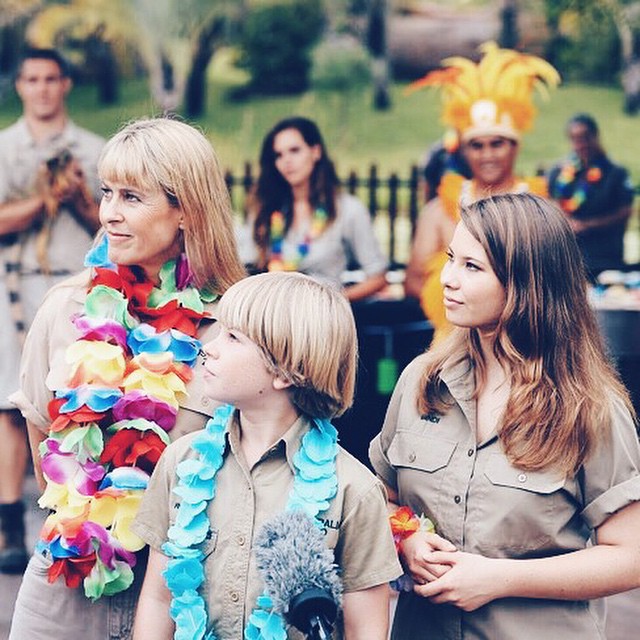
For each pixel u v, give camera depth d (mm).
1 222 8227
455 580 3805
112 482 4051
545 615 3898
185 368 4160
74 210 8312
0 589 7746
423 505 4031
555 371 3926
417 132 15922
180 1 15766
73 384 4098
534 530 3881
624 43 15578
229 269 4309
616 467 3885
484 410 4020
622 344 8008
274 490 3744
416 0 16172
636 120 15461
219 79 16000
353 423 7535
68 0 15406
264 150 8680
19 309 8219
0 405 8070
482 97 8383
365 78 16078
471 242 3973
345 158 15820
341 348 3744
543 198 4059
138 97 15734
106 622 4129
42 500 4074
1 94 14914
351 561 3709
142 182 4129
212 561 3742
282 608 3275
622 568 3852
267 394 3736
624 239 11961
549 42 15820
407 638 4066
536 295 3928
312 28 16078
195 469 3775
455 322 4004
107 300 4191
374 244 8820
